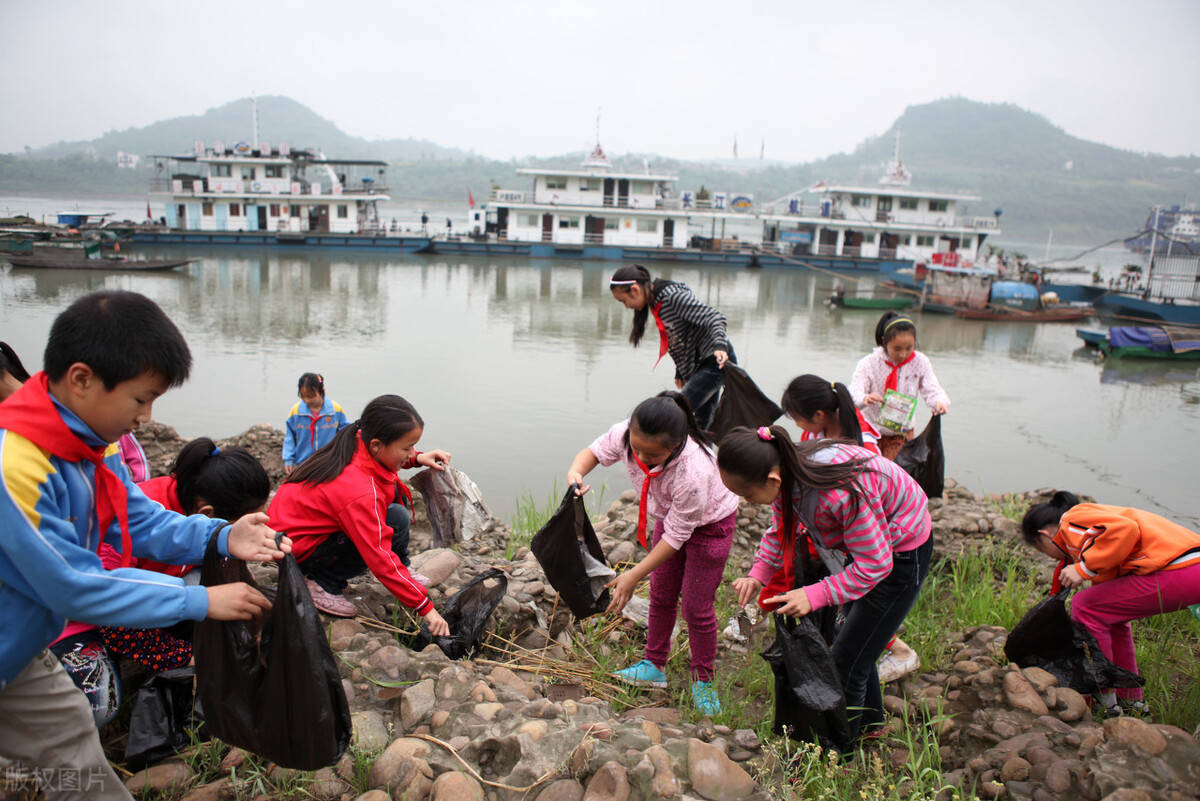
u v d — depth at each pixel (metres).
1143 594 3.43
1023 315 31.05
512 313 26.77
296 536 3.61
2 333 18.88
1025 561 5.66
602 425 12.80
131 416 2.04
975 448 13.05
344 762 2.85
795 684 2.99
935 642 4.37
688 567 3.58
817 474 2.96
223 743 2.89
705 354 5.84
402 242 46.69
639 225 49.62
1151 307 30.97
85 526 2.13
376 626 3.93
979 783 3.11
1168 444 13.83
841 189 48.41
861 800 3.02
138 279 31.62
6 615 2.00
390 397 3.52
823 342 23.64
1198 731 3.41
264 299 27.70
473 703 3.12
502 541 6.55
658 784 2.66
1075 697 3.51
